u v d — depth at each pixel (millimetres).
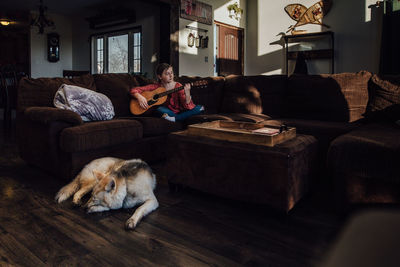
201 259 1284
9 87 4855
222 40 6711
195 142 1921
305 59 6359
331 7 6012
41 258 1279
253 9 7059
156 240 1440
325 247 1383
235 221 1651
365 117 2535
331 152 1688
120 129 2412
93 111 2625
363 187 1617
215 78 3580
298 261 1271
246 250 1356
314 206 1858
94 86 3117
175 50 5629
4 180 2330
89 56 7711
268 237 1477
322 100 2789
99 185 1725
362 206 1628
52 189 2137
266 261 1271
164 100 2982
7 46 8188
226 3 6652
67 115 2236
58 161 2268
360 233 177
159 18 5930
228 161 1789
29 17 7453
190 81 3562
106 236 1474
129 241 1429
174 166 2051
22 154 2725
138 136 2570
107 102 2789
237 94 3346
